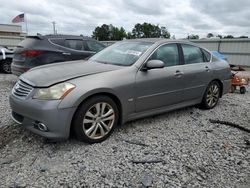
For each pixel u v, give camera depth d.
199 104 5.45
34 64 6.73
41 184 2.65
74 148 3.42
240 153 3.48
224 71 5.69
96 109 3.51
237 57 18.89
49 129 3.19
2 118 4.41
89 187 2.63
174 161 3.19
